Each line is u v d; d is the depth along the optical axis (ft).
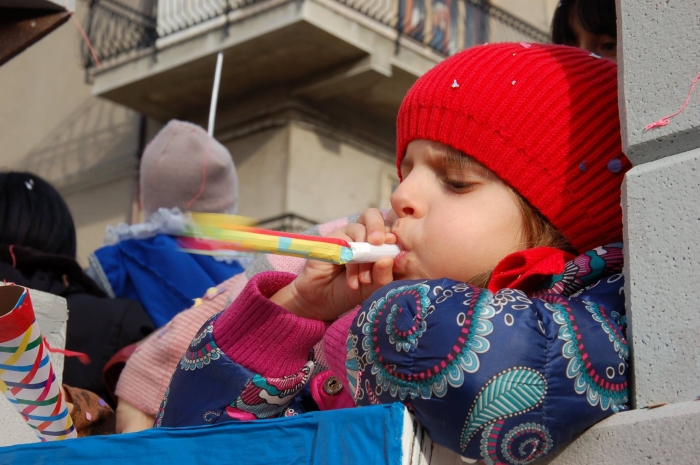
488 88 4.81
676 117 4.14
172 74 32.32
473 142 4.77
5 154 36.42
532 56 4.95
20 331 4.40
